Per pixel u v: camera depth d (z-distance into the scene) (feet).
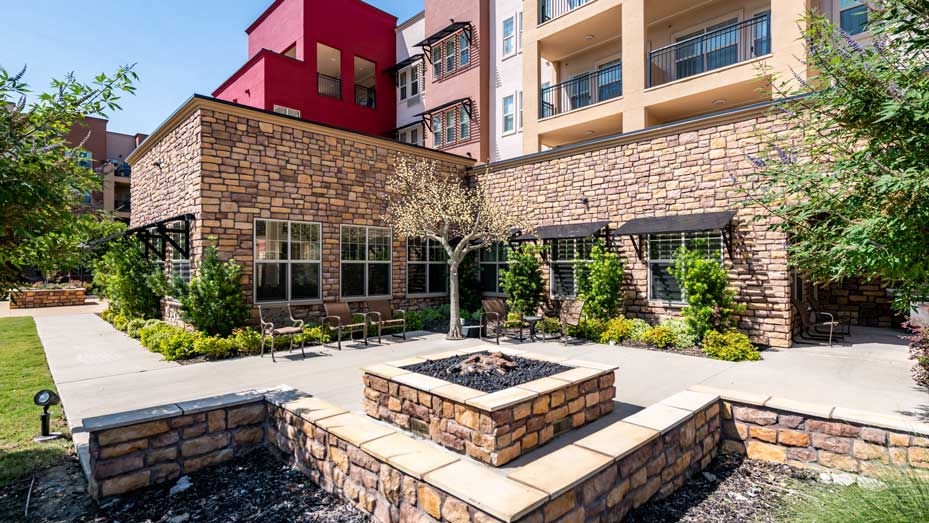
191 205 30.94
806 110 14.97
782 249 27.73
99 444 11.91
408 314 39.27
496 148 58.95
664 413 13.10
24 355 29.76
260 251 32.37
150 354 28.94
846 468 12.64
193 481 13.08
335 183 36.73
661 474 11.92
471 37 60.13
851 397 17.97
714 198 30.30
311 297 35.14
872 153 11.50
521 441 12.83
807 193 12.37
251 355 28.43
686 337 28.84
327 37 65.36
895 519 8.45
